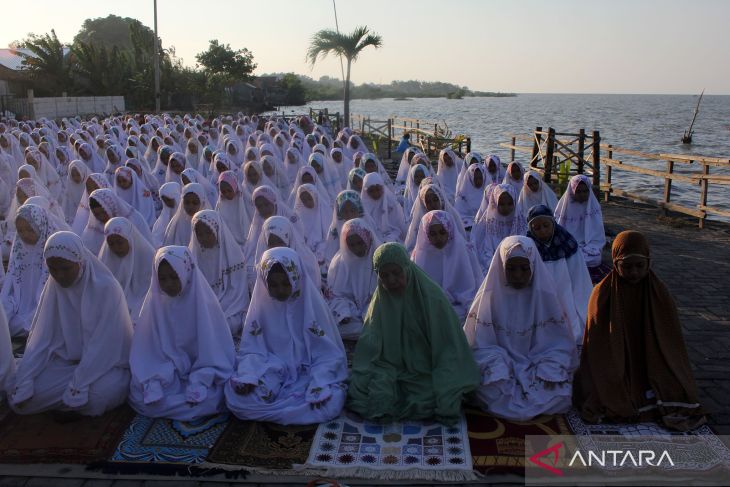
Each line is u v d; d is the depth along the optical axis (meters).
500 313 4.80
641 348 4.47
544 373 4.51
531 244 4.64
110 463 3.99
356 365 4.80
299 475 3.90
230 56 51.72
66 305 4.62
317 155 12.02
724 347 5.67
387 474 3.88
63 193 10.98
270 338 4.99
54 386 4.55
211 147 15.70
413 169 10.34
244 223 8.40
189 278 4.77
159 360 4.75
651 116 82.12
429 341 4.72
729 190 17.08
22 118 30.02
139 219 7.45
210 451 4.13
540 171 16.42
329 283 6.26
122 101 42.19
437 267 6.02
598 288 4.53
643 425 4.34
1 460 4.05
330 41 24.78
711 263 8.37
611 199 13.32
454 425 4.43
